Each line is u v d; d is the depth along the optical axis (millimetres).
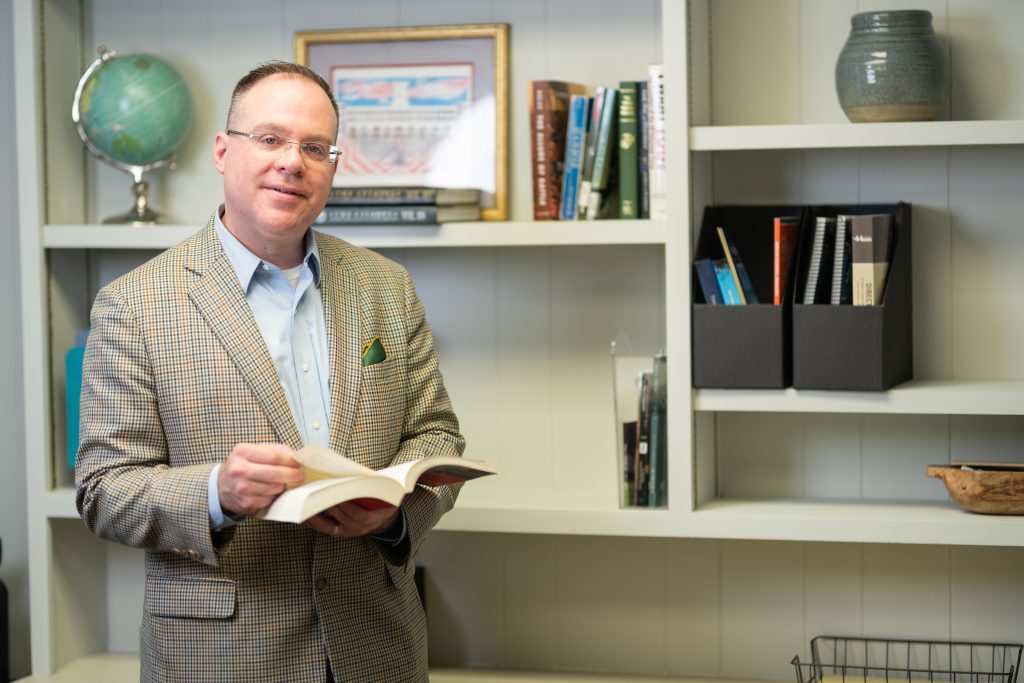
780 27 2387
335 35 2520
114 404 1618
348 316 1734
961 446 2375
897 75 2135
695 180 2293
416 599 1822
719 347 2193
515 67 2482
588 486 2523
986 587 2375
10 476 2748
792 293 2221
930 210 2348
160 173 2664
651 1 2424
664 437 2305
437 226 2314
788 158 2398
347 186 2518
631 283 2480
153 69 2504
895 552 2406
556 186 2357
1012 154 2312
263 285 1714
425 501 1703
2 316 2730
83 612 2641
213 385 1612
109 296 1660
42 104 2496
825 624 2443
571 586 2551
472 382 2564
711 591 2490
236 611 1589
